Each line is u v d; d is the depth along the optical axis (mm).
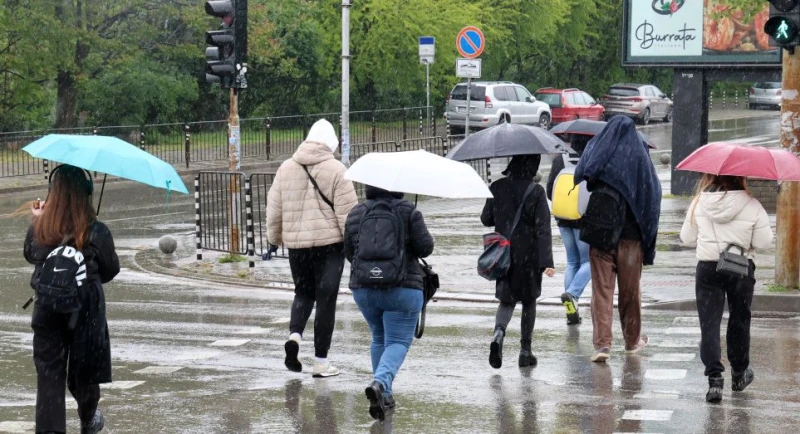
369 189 16906
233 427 16000
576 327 23797
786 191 26234
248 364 20422
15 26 70375
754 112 119375
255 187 55562
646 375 19188
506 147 19281
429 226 41094
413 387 18422
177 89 80312
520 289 19391
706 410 16750
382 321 17031
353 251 16625
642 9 47375
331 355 21094
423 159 16516
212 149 71000
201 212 36844
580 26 104312
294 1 86625
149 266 33688
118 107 78812
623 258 20172
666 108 103812
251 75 87375
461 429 15781
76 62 76125
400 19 83812
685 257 32688
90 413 14828
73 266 13945
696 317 24906
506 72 110625
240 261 34031
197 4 78938
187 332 23562
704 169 17062
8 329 24031
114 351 21562
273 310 26312
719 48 46062
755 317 24891
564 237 24141
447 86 92125
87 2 74000
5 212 48594
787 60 25844
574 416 16453
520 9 94375
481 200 51031
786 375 19078
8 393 18266
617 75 120000
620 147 19703
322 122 19359
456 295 27797
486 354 21078
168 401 17594
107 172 13836
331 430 15797
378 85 88438
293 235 18938
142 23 76875
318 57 86062
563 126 24516
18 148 63938
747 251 17156
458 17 85188
